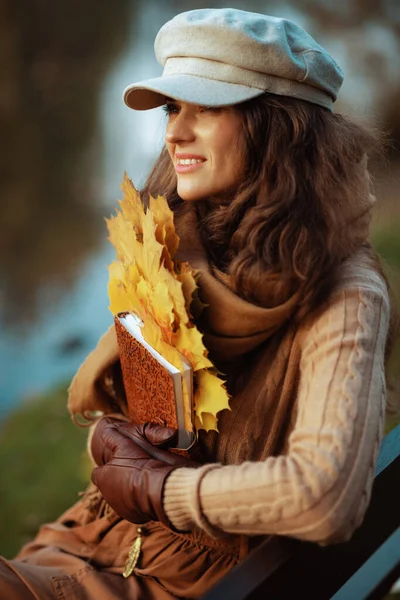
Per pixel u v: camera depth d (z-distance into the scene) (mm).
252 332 1189
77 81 14008
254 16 1244
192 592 1278
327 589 1086
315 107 1266
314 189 1206
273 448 1251
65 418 4496
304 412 1080
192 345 1158
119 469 1192
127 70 14562
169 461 1212
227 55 1206
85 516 1504
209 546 1275
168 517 1109
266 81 1215
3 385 5352
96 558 1406
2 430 4406
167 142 1309
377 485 1150
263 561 1015
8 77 13469
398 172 5504
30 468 3779
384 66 9734
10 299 7043
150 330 1258
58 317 6633
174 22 1260
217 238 1275
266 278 1150
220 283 1195
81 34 14914
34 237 8734
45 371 5570
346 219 1221
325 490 990
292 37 1246
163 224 1215
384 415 1081
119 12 15812
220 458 1271
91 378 1509
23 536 3105
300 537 1011
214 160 1258
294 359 1205
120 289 1393
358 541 1126
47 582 1328
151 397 1286
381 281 1231
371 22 10492
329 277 1149
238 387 1270
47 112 13039
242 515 1031
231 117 1237
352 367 1077
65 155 11625
